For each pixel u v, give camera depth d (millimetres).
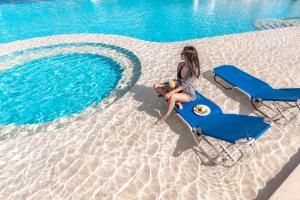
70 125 5312
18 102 6703
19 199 3678
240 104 5727
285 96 4707
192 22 13594
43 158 4426
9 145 4832
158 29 12625
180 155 4398
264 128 3639
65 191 3754
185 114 4688
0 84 7570
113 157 4367
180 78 4895
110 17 14523
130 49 9344
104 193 3705
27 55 9438
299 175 3660
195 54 4523
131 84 7109
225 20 13852
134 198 3625
